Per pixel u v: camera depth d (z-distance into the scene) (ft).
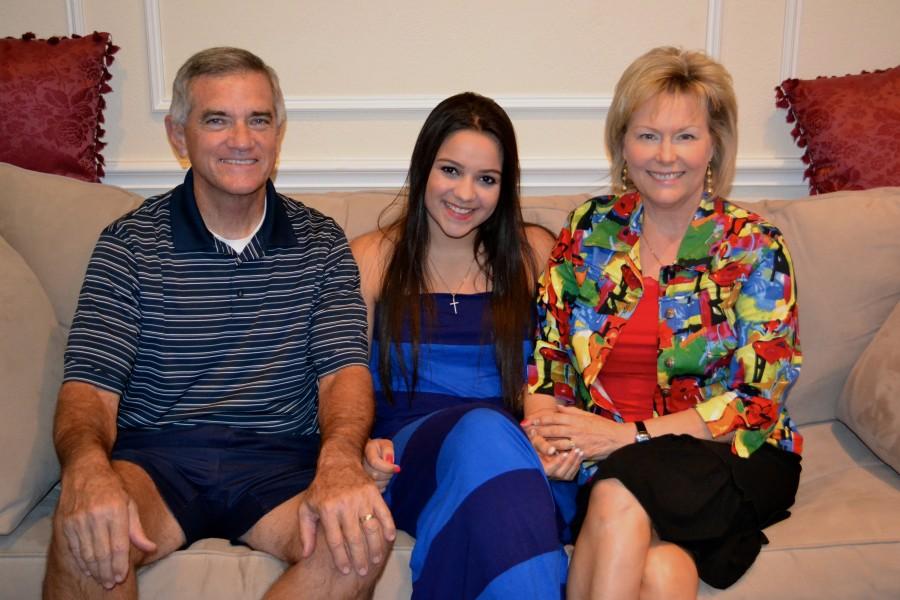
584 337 5.69
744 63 7.86
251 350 5.43
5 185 6.15
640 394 5.67
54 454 5.21
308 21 7.58
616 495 4.53
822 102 7.36
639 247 5.70
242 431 5.34
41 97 6.99
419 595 4.50
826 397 6.31
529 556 4.24
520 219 5.96
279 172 7.80
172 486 4.91
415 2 7.58
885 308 6.22
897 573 4.74
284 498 4.97
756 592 4.69
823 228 6.34
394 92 7.77
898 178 7.07
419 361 5.87
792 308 5.34
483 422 4.66
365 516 4.37
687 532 4.54
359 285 5.80
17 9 7.47
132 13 7.48
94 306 5.18
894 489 5.37
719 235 5.50
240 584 4.66
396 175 7.89
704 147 5.35
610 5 7.66
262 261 5.47
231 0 7.50
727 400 5.24
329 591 4.43
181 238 5.37
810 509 5.23
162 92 7.62
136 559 4.47
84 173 7.25
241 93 5.16
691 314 5.45
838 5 7.77
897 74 7.36
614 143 5.74
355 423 5.00
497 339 5.80
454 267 6.00
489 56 7.73
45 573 4.47
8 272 5.54
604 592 4.38
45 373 5.36
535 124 7.90
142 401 5.39
